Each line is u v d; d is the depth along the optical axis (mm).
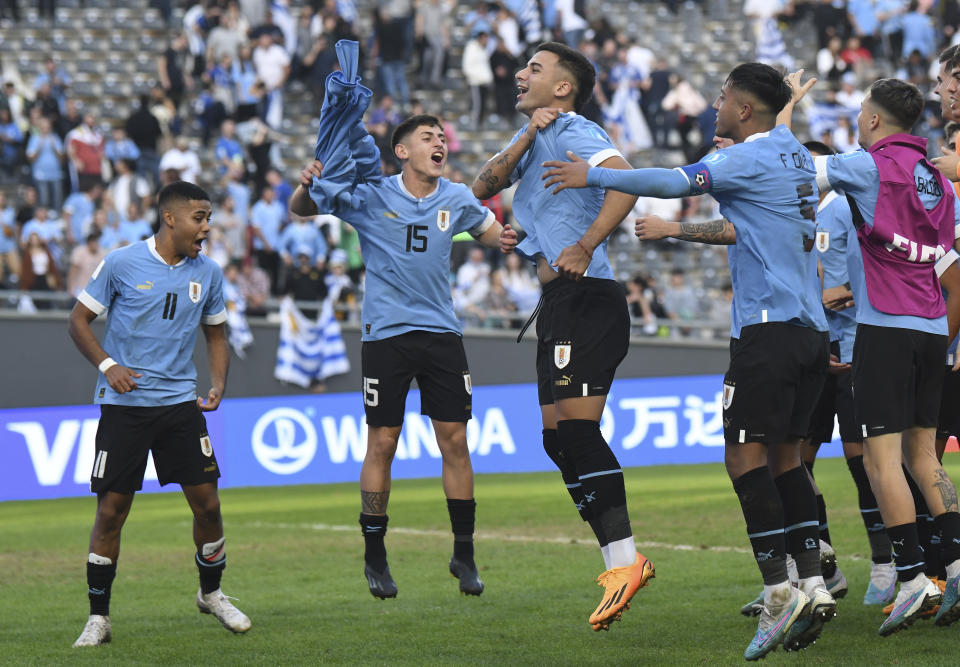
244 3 64625
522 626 19141
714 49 72000
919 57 68188
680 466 48594
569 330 16656
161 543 32250
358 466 48906
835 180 16531
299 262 53969
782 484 16609
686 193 15352
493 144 65062
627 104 62812
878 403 16828
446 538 31594
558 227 16875
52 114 58031
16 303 51938
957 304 18266
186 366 19047
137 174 57375
